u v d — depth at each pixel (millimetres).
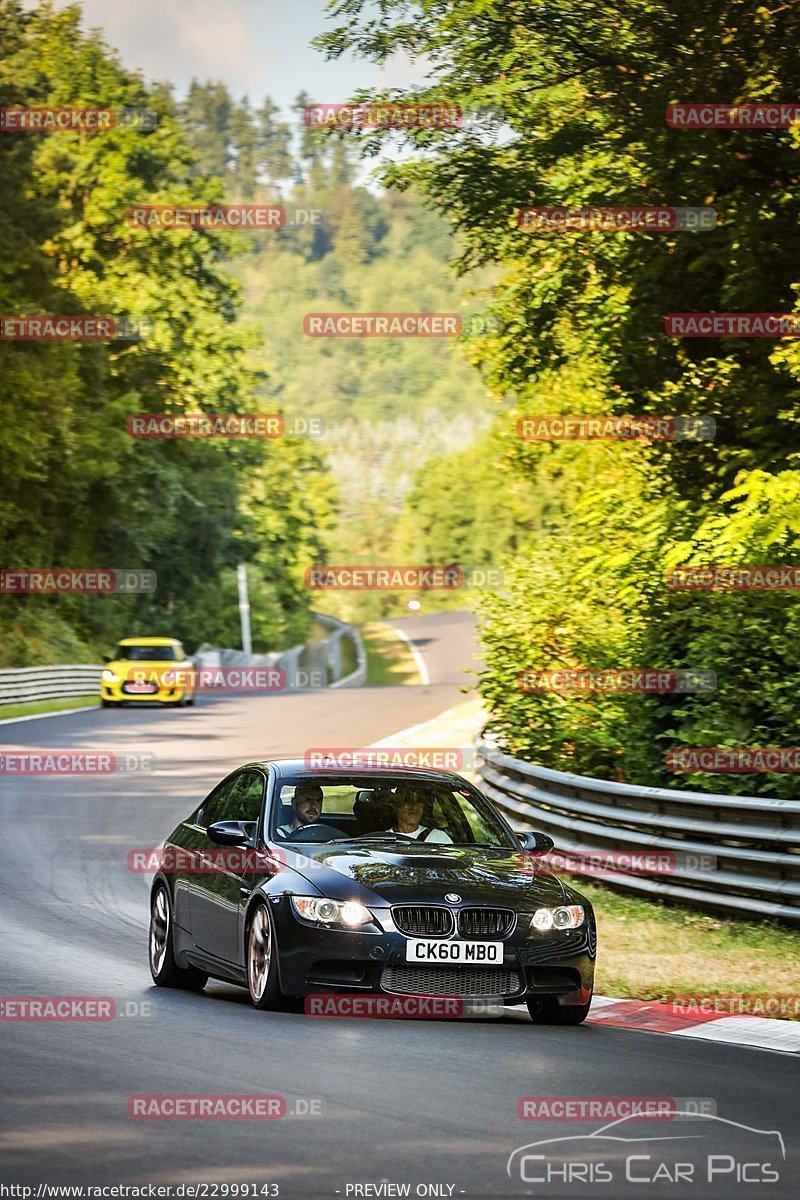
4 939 31094
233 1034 21625
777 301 51375
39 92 156375
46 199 152125
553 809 43938
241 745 79500
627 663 44094
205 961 26234
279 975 23484
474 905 23594
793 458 48875
